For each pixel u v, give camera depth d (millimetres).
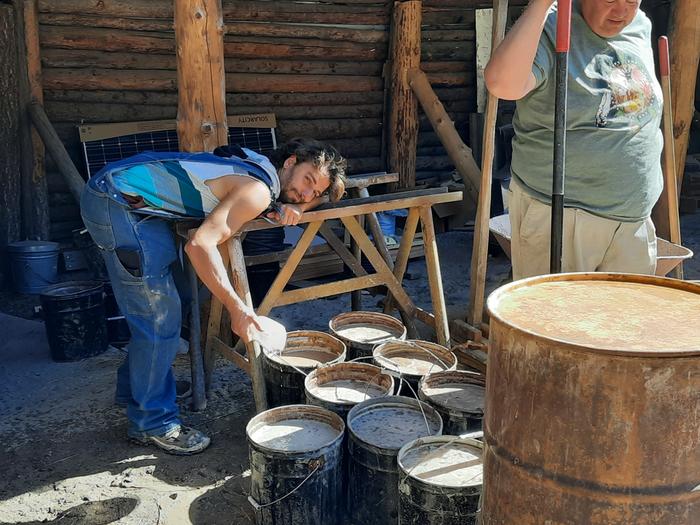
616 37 2615
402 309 3955
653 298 1921
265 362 3279
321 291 3650
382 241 4492
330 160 3146
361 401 2854
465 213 7207
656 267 3271
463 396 2875
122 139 6328
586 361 1498
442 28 7484
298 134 7215
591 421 1522
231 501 2906
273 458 2527
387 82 7324
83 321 4270
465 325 4004
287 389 3162
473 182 6656
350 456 2662
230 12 6492
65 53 6070
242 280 3139
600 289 1996
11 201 6008
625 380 1478
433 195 3613
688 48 4992
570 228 2762
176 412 3371
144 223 3021
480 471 2355
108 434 3434
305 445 2605
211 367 3785
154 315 3115
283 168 3145
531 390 1598
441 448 2506
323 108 7289
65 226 6449
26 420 3578
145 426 3295
